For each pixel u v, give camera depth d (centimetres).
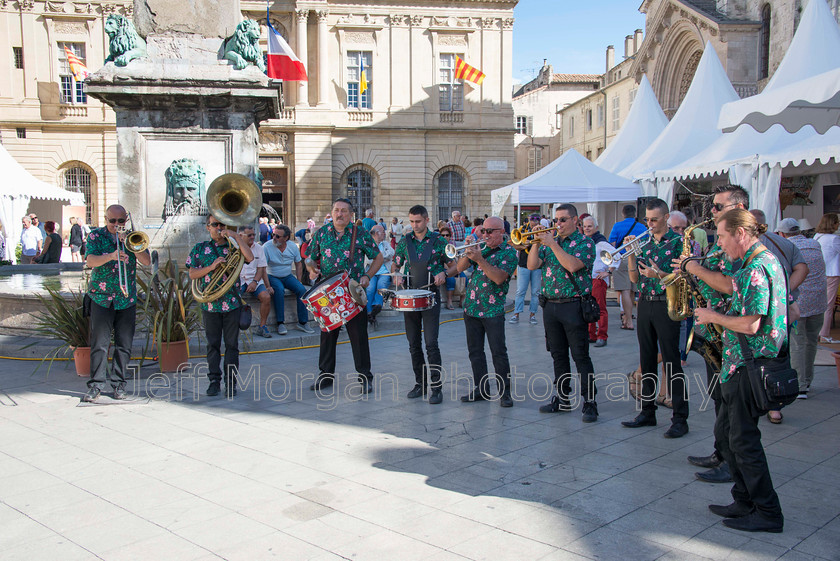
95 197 3212
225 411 614
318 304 658
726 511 391
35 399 650
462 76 3238
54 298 733
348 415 604
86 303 636
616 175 1365
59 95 3170
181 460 485
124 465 475
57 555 345
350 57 3388
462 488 434
